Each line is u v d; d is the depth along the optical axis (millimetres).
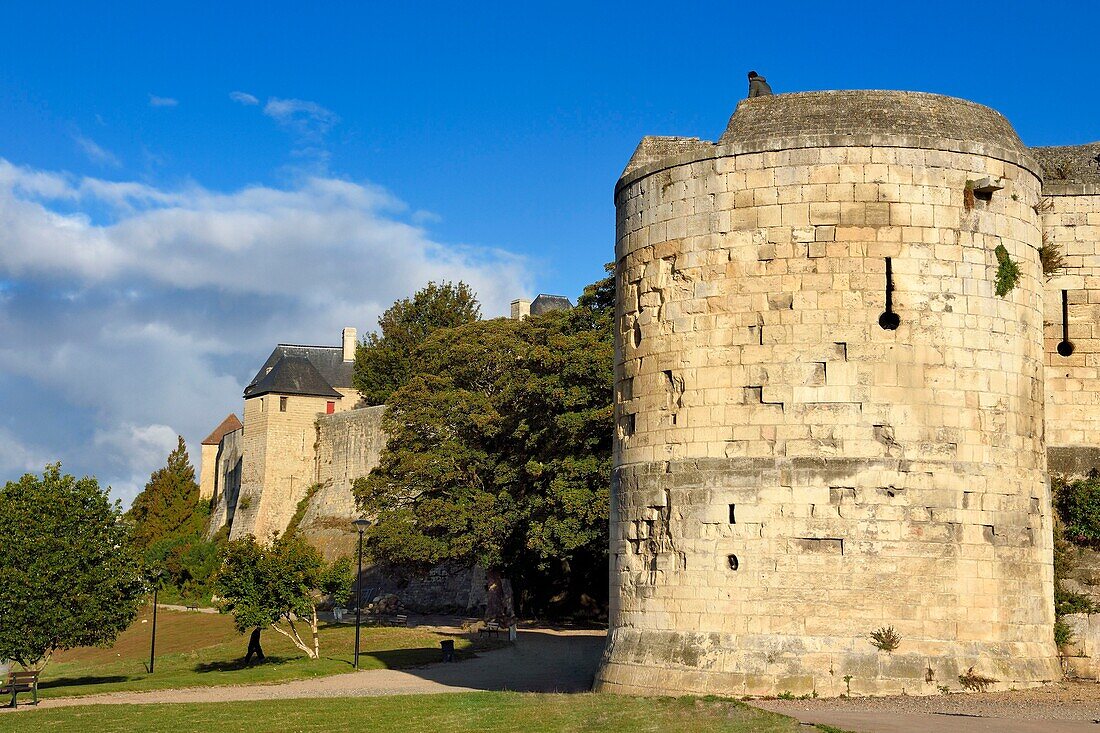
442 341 75062
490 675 42312
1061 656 29891
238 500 119125
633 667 29250
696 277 29609
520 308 125938
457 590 84250
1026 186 29906
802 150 28875
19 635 47281
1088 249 31891
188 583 106812
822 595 27594
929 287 28344
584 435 61375
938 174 28734
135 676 53500
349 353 139625
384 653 53406
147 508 125938
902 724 22234
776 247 28750
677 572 29016
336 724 28078
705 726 23047
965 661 27281
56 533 49531
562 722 25312
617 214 32719
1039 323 30062
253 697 37281
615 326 32344
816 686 26953
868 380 28016
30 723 31297
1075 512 31031
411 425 71625
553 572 72812
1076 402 31672
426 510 66625
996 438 28469
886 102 30047
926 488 27781
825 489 27812
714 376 29016
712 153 29750
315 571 54875
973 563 27828
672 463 29438
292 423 117188
